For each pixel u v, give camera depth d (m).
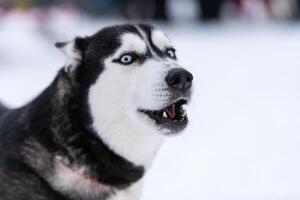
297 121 9.27
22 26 16.14
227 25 19.44
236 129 8.94
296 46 15.68
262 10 19.75
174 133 4.81
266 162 7.57
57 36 15.77
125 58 4.90
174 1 23.31
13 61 14.48
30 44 15.66
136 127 4.88
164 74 4.71
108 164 4.90
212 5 19.12
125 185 5.00
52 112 4.87
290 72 12.64
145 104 4.75
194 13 19.94
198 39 16.92
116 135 4.89
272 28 19.45
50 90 4.99
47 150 4.84
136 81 4.84
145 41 5.01
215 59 13.92
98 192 4.91
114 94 4.86
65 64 5.03
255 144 8.26
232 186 6.84
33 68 13.53
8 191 4.79
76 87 4.97
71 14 17.27
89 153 4.86
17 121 5.05
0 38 15.46
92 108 4.89
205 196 6.52
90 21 18.33
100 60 4.96
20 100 10.09
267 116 9.59
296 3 19.83
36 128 4.91
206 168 7.39
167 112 4.83
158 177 7.12
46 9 16.59
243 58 14.15
